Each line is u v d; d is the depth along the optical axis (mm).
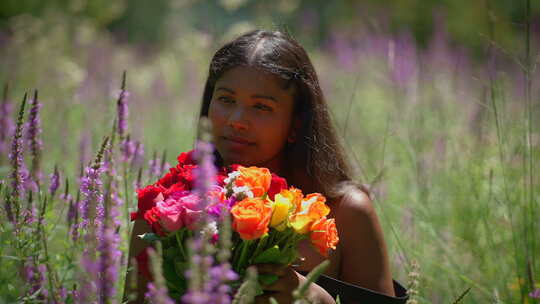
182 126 7133
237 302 1695
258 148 2781
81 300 2041
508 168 3961
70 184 3996
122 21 18062
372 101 7773
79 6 12852
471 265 3912
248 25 9828
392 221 4434
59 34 10508
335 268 2797
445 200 4574
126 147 3070
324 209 2137
